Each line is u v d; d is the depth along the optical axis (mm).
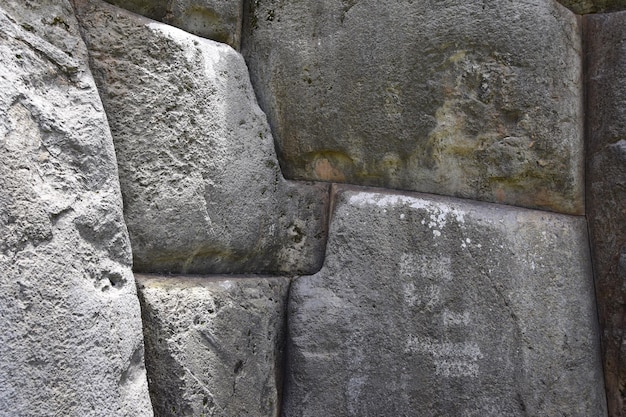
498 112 1451
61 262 1002
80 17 1197
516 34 1428
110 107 1207
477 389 1426
